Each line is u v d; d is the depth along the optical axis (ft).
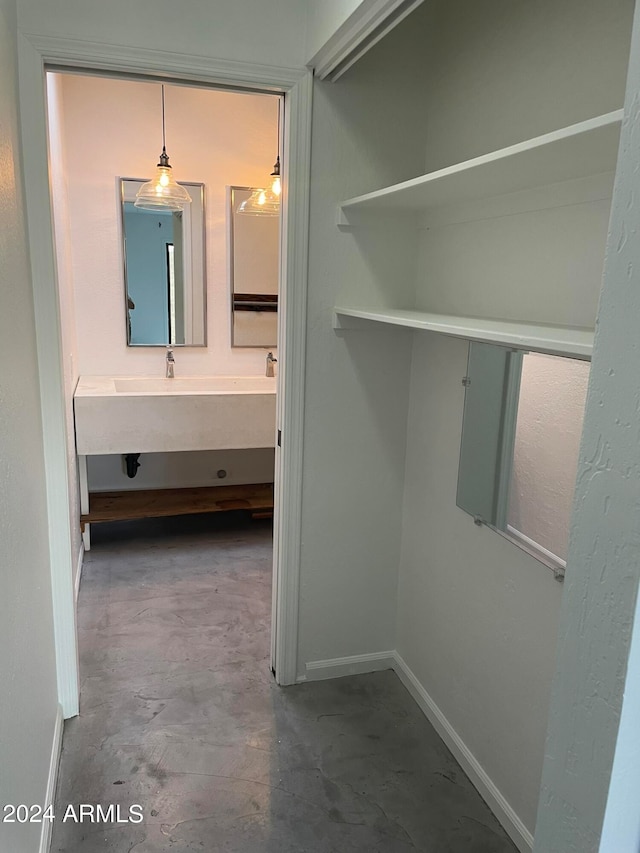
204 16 6.03
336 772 6.53
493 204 5.79
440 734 7.10
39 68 5.75
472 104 6.14
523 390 5.44
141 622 9.12
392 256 7.19
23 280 5.62
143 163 11.16
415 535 7.63
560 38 4.92
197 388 12.05
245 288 12.17
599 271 4.60
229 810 6.01
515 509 5.61
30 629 5.22
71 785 6.23
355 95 6.68
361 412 7.48
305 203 6.73
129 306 11.64
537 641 5.45
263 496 12.50
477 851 5.70
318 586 7.82
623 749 2.50
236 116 11.44
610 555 2.45
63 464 6.57
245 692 7.73
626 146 2.28
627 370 2.31
